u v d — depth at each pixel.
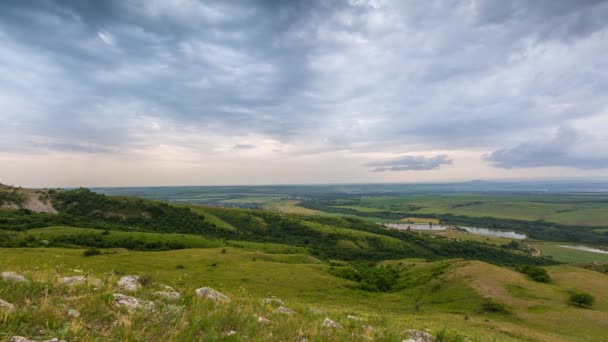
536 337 48.44
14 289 8.94
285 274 92.88
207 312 10.12
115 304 9.53
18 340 6.15
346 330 11.75
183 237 148.88
